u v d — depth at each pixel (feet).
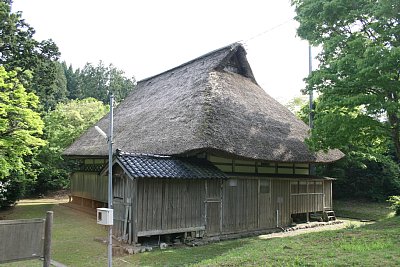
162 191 29.32
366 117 33.58
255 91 47.88
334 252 18.20
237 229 34.83
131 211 28.14
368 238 21.68
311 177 45.55
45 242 16.40
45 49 61.77
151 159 30.12
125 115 53.31
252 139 35.78
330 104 34.47
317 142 36.35
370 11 32.27
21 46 58.54
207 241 31.09
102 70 176.24
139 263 23.32
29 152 37.19
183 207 30.58
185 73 51.19
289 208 41.45
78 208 53.26
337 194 66.85
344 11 34.27
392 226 26.73
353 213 53.62
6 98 33.04
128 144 39.52
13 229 15.56
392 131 34.50
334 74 33.76
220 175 32.01
